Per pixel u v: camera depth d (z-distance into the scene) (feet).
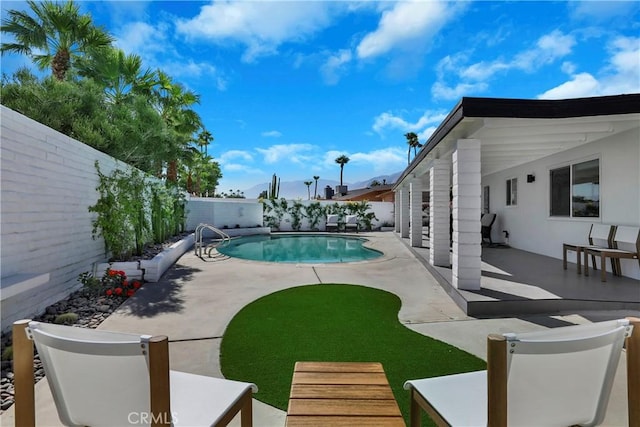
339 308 15.74
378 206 72.13
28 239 13.67
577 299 14.90
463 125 15.57
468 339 12.03
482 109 13.24
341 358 10.50
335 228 67.72
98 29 35.32
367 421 5.59
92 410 4.72
